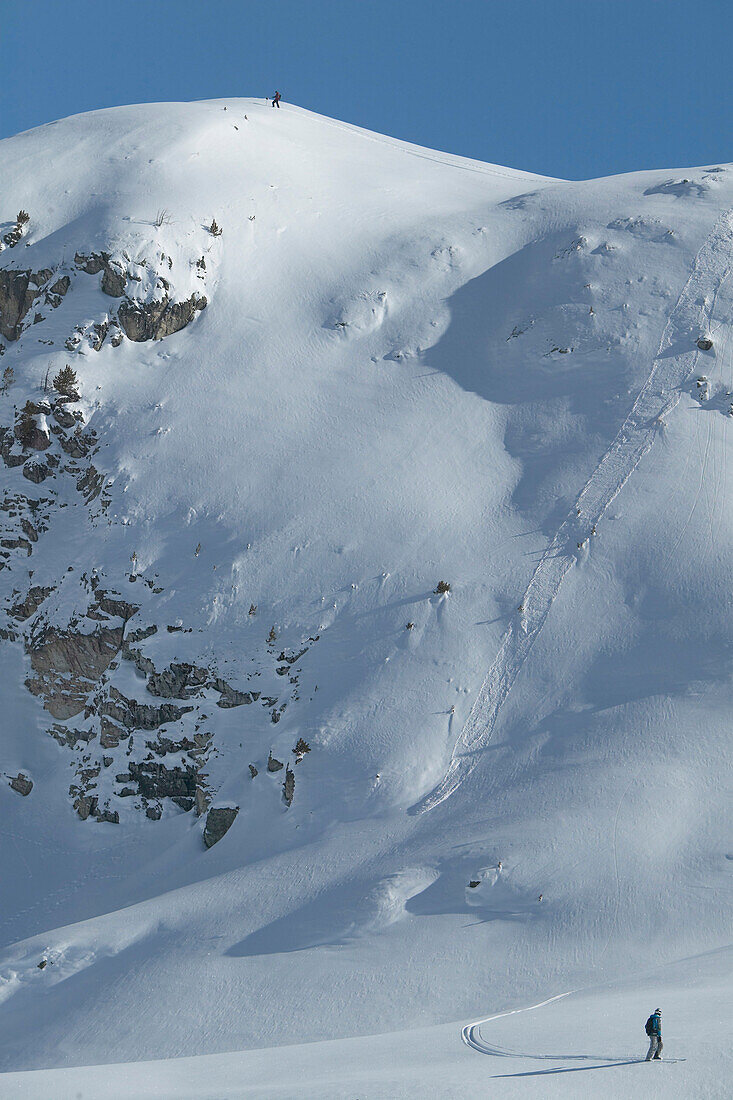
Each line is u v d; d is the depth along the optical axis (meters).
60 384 75.88
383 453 72.06
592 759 52.34
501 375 77.94
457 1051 33.34
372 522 67.44
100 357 79.12
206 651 63.56
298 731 58.75
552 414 73.19
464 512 67.62
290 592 64.81
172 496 71.00
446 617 61.44
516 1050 32.38
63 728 66.19
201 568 67.00
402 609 62.41
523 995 41.06
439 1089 28.70
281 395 77.12
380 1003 42.00
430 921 45.97
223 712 61.62
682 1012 33.62
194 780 60.66
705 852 46.41
